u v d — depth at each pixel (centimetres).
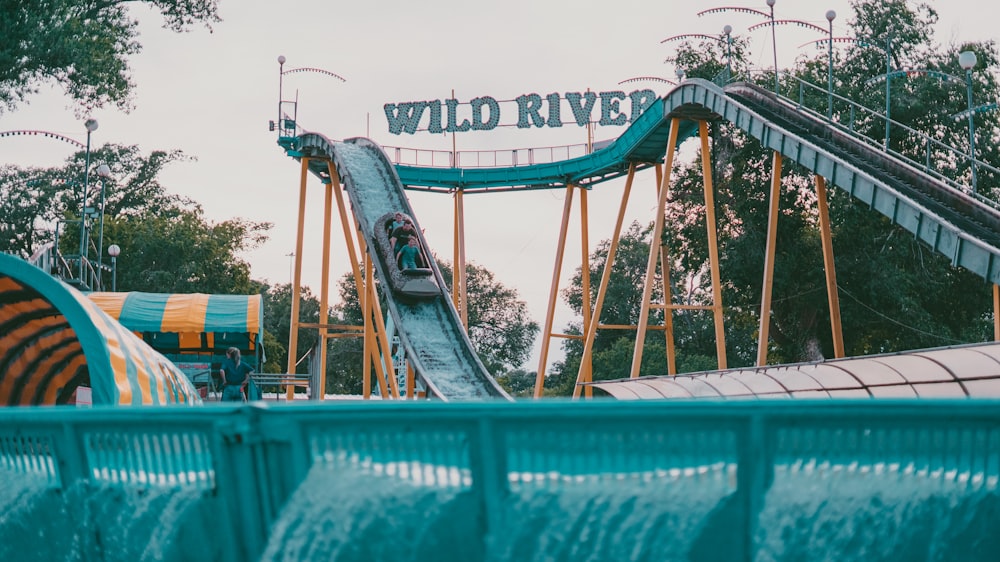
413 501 475
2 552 628
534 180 5034
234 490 499
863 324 5594
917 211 2608
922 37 5638
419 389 3369
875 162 3275
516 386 11425
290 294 10762
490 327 11506
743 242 5450
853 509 462
